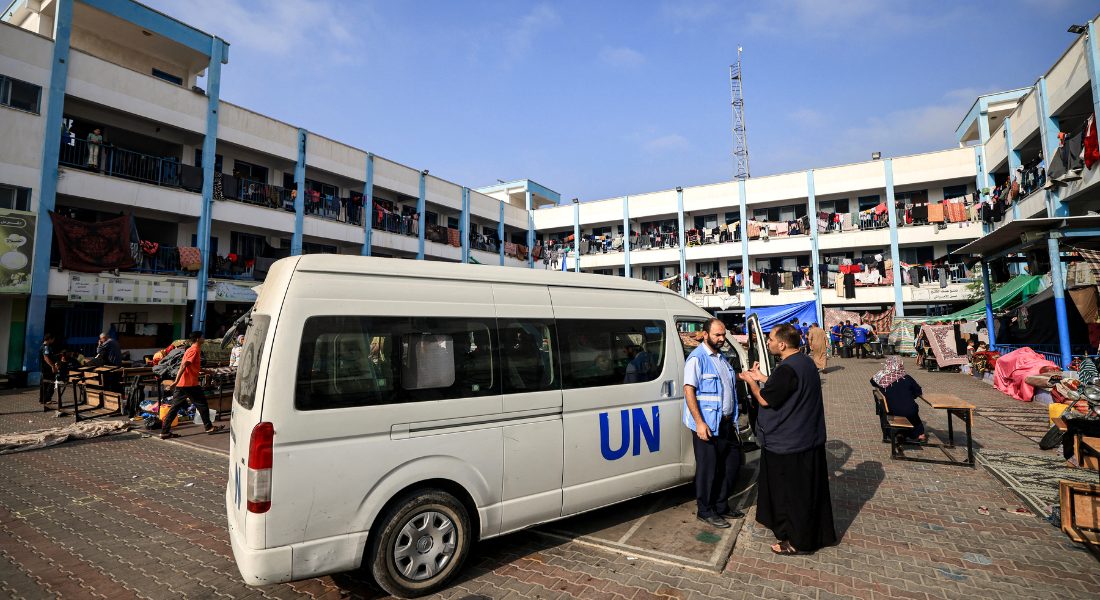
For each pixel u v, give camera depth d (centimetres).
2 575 356
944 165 2502
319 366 303
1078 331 1122
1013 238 1114
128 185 1570
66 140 1485
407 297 343
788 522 362
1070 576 328
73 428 794
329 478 295
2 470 621
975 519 425
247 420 297
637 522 433
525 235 3603
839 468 580
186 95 1716
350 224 2277
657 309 483
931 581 326
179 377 803
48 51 1420
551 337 402
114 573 358
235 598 323
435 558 325
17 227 1352
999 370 1105
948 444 662
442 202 2775
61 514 473
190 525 446
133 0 1631
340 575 353
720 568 345
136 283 1577
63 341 1578
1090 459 531
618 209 3266
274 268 342
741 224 2895
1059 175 1469
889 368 659
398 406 321
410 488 327
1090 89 1416
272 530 279
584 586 328
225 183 1834
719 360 445
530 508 371
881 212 2616
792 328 386
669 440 458
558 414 390
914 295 2480
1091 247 1041
